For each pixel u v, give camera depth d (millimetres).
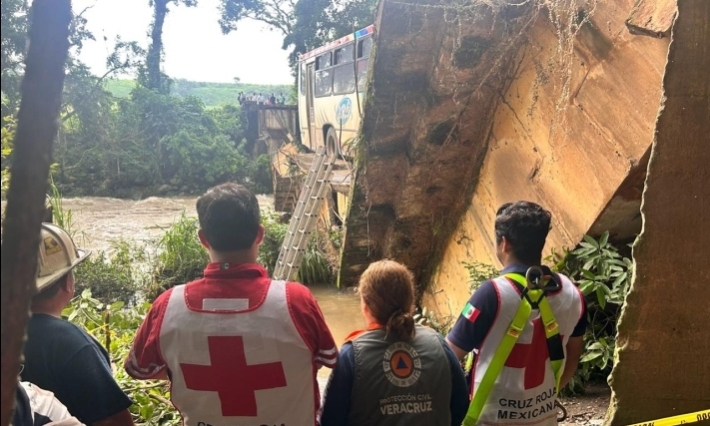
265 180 24406
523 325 1995
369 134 6676
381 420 1751
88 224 15781
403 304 1823
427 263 7648
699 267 2525
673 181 2537
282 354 1651
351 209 7613
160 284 9641
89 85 22203
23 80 652
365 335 1823
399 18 5402
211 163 23875
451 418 1924
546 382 2070
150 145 23562
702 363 2537
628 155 3986
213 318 1640
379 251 8141
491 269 5777
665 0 3463
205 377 1654
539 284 2018
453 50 5414
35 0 654
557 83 4863
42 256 1841
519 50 5461
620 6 4074
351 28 23969
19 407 1528
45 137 650
